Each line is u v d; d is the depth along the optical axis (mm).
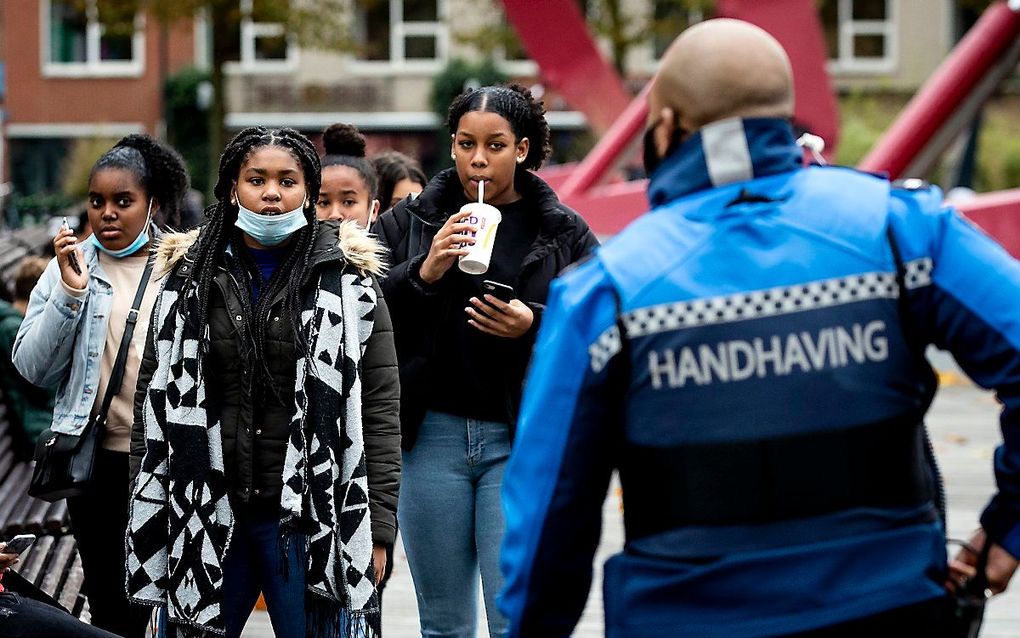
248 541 4234
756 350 2660
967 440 11445
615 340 2705
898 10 42906
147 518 4168
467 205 4559
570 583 2811
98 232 5020
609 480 2816
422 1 43750
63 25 43594
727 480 2643
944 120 15367
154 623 4289
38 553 6223
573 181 20016
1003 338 2645
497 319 4480
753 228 2709
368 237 4395
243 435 4156
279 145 4215
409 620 6672
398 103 43906
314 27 31734
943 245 2713
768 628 2604
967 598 2754
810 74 14875
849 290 2682
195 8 30203
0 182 41250
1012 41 15125
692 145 2787
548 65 20734
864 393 2650
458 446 4637
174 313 4191
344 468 4172
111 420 4875
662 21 31922
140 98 43625
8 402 6891
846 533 2625
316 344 4164
